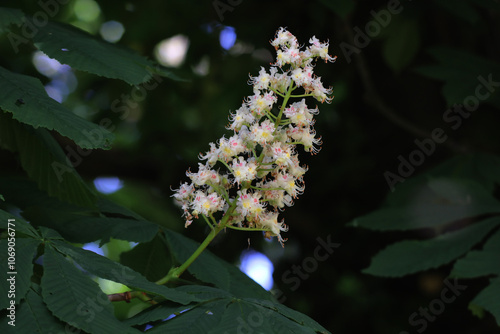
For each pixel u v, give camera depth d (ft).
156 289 5.65
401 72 16.60
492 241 8.11
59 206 8.16
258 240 17.42
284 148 6.43
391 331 15.89
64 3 18.79
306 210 17.47
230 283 7.61
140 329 5.72
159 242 8.58
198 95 17.60
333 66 16.97
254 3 16.28
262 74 6.47
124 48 8.82
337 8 10.19
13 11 7.58
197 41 17.44
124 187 17.43
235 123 6.49
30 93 6.39
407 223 9.16
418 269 8.13
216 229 6.63
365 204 17.33
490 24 14.65
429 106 16.47
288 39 6.50
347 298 16.66
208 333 5.24
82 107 18.79
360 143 17.31
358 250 17.02
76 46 7.32
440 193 9.30
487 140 15.21
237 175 6.31
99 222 7.92
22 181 8.55
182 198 6.71
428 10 14.74
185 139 17.42
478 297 7.14
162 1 17.13
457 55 11.39
